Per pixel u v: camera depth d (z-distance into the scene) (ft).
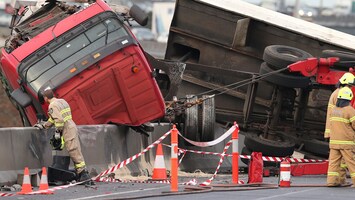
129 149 167.12
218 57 208.54
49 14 183.01
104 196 121.49
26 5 191.83
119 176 159.02
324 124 194.70
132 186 141.28
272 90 195.52
